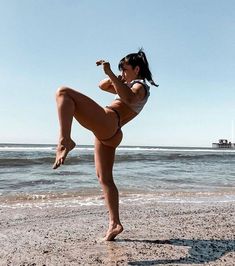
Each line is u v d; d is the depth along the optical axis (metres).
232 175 13.55
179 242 3.59
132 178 11.32
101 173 3.62
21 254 3.18
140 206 5.84
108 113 3.19
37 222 4.55
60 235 3.87
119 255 3.14
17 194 7.19
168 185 9.53
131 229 4.12
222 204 6.30
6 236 3.82
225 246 3.47
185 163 22.81
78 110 3.05
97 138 3.34
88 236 3.82
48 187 8.56
